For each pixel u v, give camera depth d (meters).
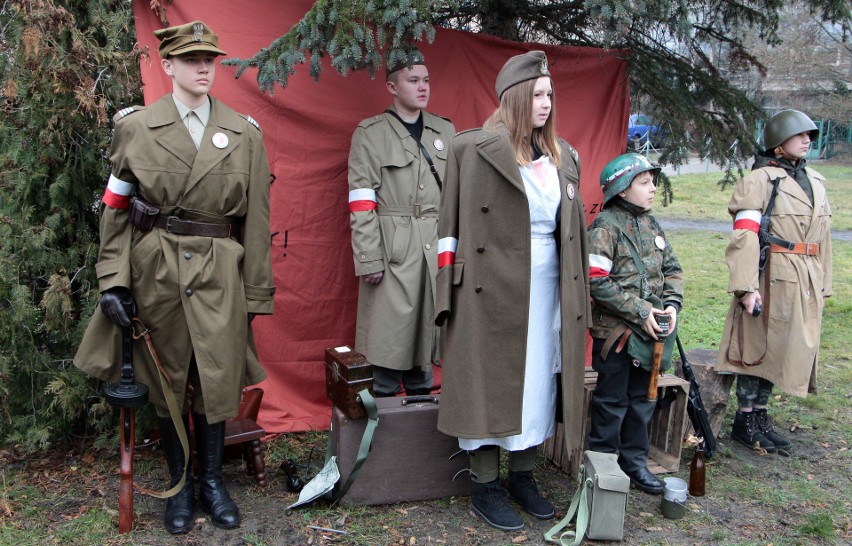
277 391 3.91
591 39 4.85
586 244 3.03
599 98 4.70
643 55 4.65
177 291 2.73
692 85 4.83
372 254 3.45
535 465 3.65
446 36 4.16
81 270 3.41
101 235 2.74
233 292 2.79
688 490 3.40
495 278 2.82
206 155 2.74
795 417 4.45
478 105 4.29
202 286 2.74
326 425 3.92
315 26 3.13
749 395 3.95
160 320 2.74
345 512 3.04
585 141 4.68
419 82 3.47
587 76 4.62
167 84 3.50
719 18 4.62
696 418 3.67
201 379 2.73
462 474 3.21
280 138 3.76
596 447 3.30
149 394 2.84
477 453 3.00
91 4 3.27
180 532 2.80
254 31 3.64
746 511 3.26
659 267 3.28
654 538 2.99
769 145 3.89
